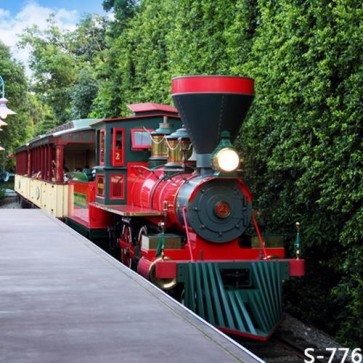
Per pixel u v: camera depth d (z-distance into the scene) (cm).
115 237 1265
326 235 948
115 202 1195
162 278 850
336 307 990
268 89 1083
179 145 1020
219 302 836
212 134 898
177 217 926
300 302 1059
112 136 1190
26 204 2864
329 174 900
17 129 4128
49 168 1941
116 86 2272
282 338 857
